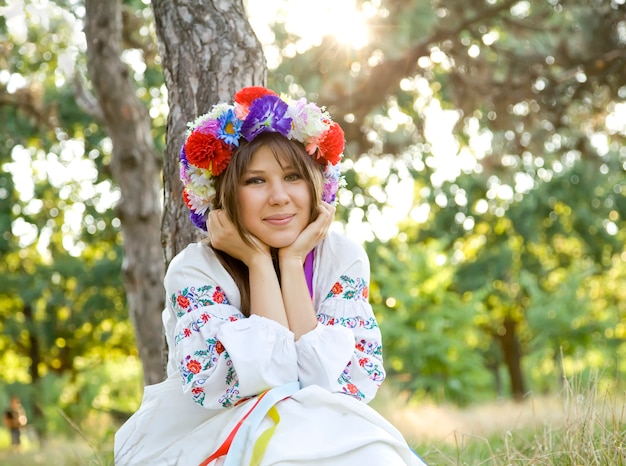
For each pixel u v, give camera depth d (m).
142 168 7.07
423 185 13.66
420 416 7.64
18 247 15.73
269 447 2.29
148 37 8.34
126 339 20.55
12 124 11.88
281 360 2.47
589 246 17.30
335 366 2.50
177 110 3.64
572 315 17.91
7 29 8.37
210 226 2.69
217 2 3.67
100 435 6.45
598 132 10.73
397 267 15.51
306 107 2.73
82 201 14.87
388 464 2.27
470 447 4.68
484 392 16.27
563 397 3.71
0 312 19.72
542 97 9.91
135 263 7.02
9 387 16.06
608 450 3.18
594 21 9.47
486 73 9.96
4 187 14.78
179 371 2.61
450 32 9.52
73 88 7.41
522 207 16.52
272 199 2.63
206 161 2.67
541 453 3.46
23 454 7.33
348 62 9.22
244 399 2.50
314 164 2.72
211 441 2.48
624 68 9.62
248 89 2.75
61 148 13.03
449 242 16.77
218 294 2.65
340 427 2.36
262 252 2.66
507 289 19.03
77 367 21.34
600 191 16.56
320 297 2.77
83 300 17.47
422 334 15.02
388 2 8.85
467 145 11.46
